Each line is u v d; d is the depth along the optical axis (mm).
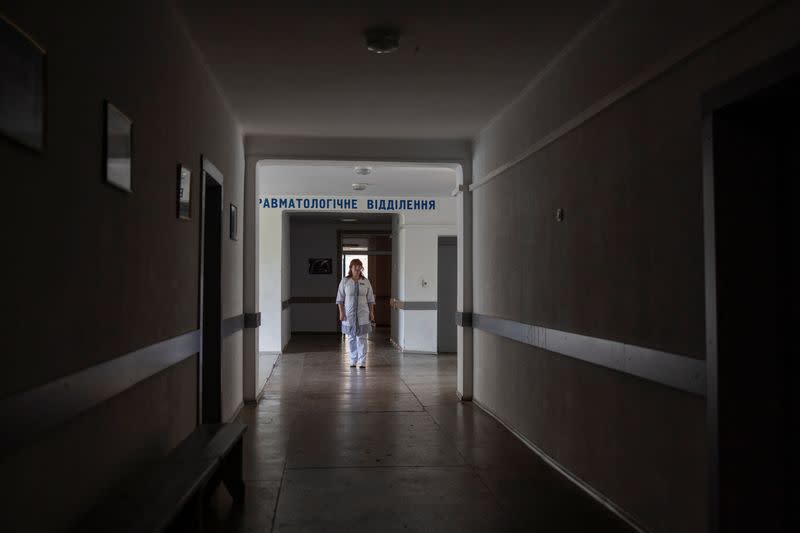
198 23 4539
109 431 3072
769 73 2658
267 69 5559
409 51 5125
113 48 3088
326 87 6074
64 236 2537
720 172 3041
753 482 3057
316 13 4391
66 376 2527
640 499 3896
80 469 2721
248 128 7777
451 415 7496
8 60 2057
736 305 3047
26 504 2246
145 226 3617
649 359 3691
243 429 4422
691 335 3320
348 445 6082
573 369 4930
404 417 7383
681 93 3408
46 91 2354
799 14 2574
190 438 4121
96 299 2873
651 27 3709
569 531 3943
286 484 4883
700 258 3238
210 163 5574
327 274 18703
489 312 7465
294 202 13711
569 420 5008
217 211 6219
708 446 3104
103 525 2619
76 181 2654
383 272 19672
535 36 4785
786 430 3059
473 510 4320
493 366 7344
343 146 8258
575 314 4828
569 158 4965
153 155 3777
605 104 4242
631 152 3961
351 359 11906
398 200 13891
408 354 13898
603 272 4352
